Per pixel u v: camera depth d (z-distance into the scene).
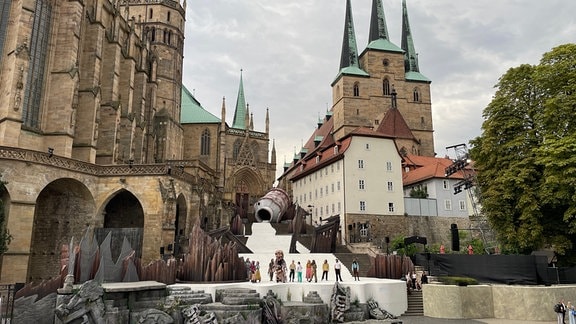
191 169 66.44
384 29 115.81
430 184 73.75
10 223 37.22
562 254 38.72
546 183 37.69
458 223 70.94
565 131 39.78
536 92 43.28
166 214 44.22
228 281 35.72
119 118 59.50
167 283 32.94
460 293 34.50
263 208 66.62
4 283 36.09
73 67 49.00
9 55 44.09
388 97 109.25
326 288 32.66
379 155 70.31
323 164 75.88
